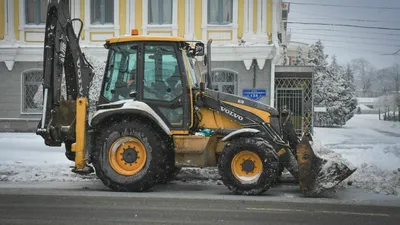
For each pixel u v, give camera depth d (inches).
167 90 601.0
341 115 2329.0
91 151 601.6
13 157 863.1
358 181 647.8
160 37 605.3
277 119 597.9
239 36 1300.4
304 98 1307.8
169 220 437.1
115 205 502.0
